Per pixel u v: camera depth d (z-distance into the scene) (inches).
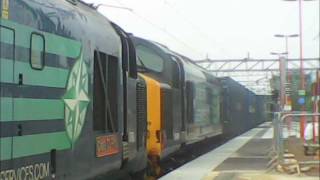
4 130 258.1
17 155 268.5
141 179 573.9
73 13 351.3
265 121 3353.8
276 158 683.4
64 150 321.7
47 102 300.8
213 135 1240.8
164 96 704.4
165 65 753.6
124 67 472.4
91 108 372.2
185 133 858.1
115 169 442.0
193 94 949.8
